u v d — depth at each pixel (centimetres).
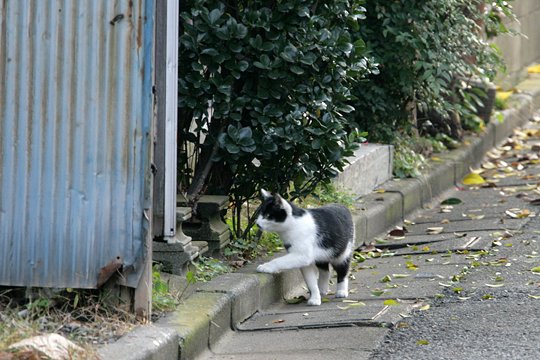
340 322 776
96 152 688
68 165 691
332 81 936
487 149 1697
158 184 802
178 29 845
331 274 1014
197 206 904
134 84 681
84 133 688
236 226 984
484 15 1424
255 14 897
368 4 1342
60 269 699
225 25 891
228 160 920
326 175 962
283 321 805
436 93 1339
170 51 781
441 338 721
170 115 792
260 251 959
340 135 922
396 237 1180
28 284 704
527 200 1338
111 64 682
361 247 1116
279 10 896
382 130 1388
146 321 695
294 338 751
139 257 693
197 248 849
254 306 836
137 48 679
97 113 686
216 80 897
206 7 920
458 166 1499
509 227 1173
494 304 809
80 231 695
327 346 719
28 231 700
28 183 696
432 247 1098
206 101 907
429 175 1392
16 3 685
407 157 1399
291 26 912
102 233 694
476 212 1297
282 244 979
